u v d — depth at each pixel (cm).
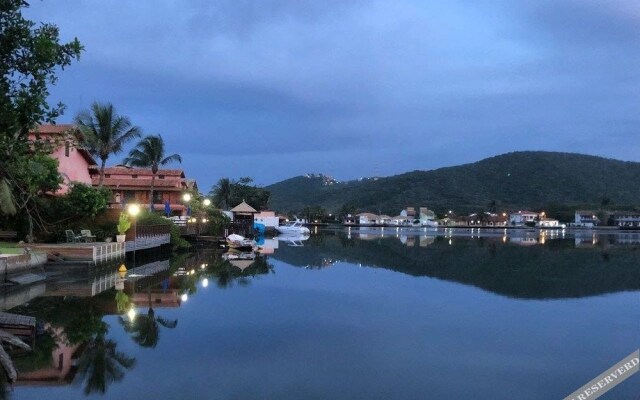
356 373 1177
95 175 4988
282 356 1305
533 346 1431
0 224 3109
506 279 2947
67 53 993
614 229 14688
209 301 2097
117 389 1055
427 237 8862
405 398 1029
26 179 1373
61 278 2606
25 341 1398
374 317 1803
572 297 2291
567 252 5294
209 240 5462
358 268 3528
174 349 1361
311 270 3353
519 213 17925
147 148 5847
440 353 1351
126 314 1808
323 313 1869
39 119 972
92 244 2994
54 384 1080
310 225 16525
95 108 4581
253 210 7675
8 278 2172
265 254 4706
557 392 1076
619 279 2989
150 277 2861
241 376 1147
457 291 2447
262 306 1997
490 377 1160
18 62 955
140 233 3669
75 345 1385
